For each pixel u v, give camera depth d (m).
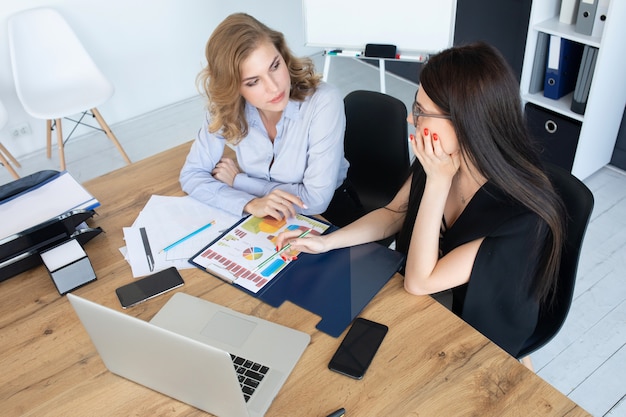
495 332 1.36
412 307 1.24
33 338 1.25
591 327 2.11
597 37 2.44
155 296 1.32
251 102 1.54
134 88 3.84
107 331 1.05
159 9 3.69
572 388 1.92
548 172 1.44
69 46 3.27
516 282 1.26
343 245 1.42
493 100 1.09
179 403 1.08
